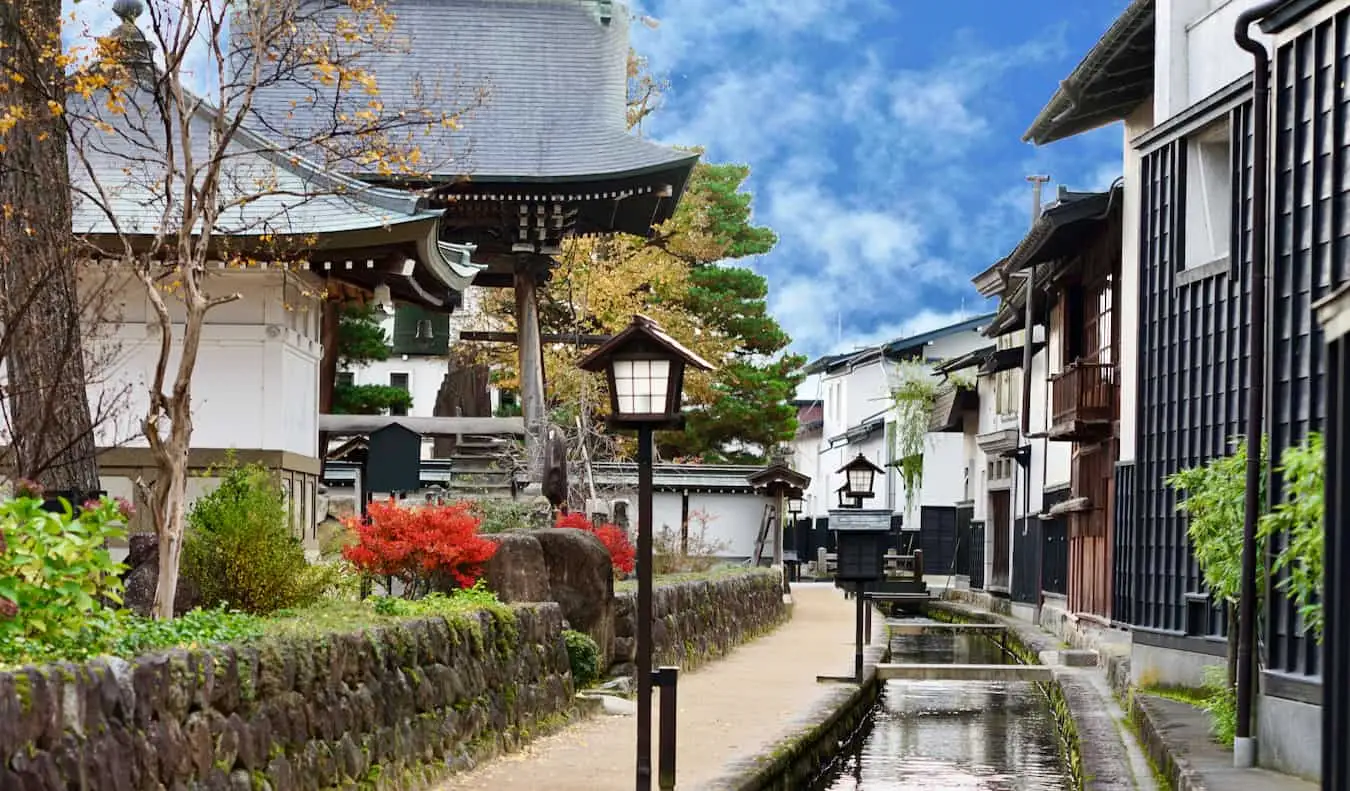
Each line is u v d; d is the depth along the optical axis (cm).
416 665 1080
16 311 1061
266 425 1784
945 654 2939
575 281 4350
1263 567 1230
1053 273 3034
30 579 695
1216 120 1688
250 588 1186
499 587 1552
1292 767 1134
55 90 1149
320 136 1365
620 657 1773
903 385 5734
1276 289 1255
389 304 2156
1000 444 3950
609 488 3709
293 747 844
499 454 2920
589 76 3272
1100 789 1215
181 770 708
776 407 4981
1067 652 2336
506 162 3045
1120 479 2023
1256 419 1256
